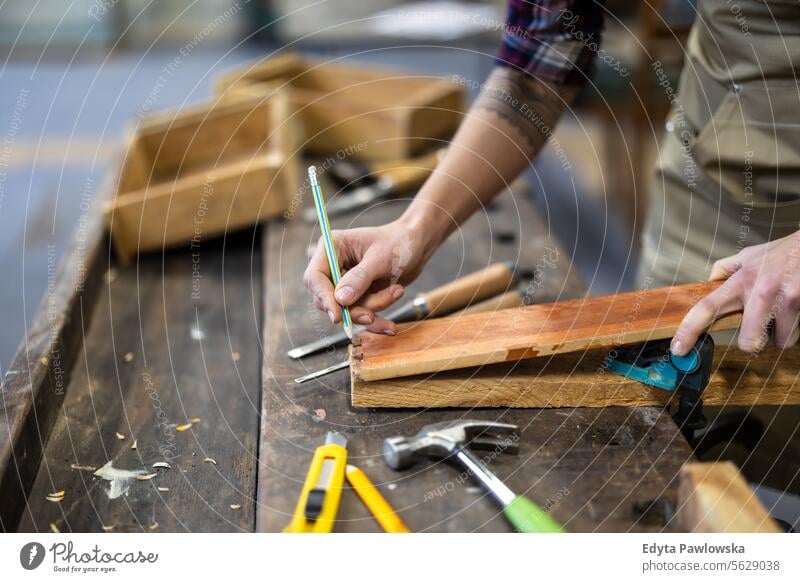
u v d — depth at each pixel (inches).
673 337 34.6
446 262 51.6
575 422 34.2
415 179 63.0
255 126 64.5
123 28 180.4
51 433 36.3
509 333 36.0
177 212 54.9
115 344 44.9
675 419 35.6
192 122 62.5
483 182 42.3
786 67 41.1
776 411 41.5
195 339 45.6
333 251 36.7
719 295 34.1
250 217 57.0
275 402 35.9
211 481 33.0
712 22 43.1
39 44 176.2
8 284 104.1
